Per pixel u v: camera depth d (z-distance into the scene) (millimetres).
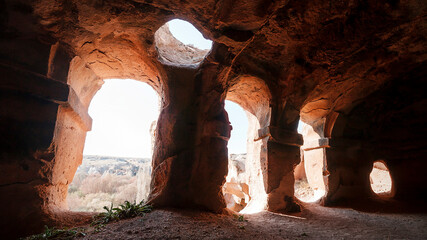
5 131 4770
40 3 4945
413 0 5688
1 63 4828
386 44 7379
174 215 5648
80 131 7398
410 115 11000
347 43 7246
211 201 6750
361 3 5816
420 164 10562
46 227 4648
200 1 5055
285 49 7562
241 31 5902
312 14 6082
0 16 4934
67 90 5582
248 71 8141
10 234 4453
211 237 4648
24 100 5078
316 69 8258
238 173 16406
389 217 7973
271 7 5094
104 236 4375
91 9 5309
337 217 7836
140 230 4688
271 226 6426
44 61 5418
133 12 5547
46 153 5262
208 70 7254
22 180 4852
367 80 9508
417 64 8656
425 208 9078
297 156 8797
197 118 7242
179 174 6730
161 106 7902
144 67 8047
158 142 7332
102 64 7809
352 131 11156
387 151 11227
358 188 10430
